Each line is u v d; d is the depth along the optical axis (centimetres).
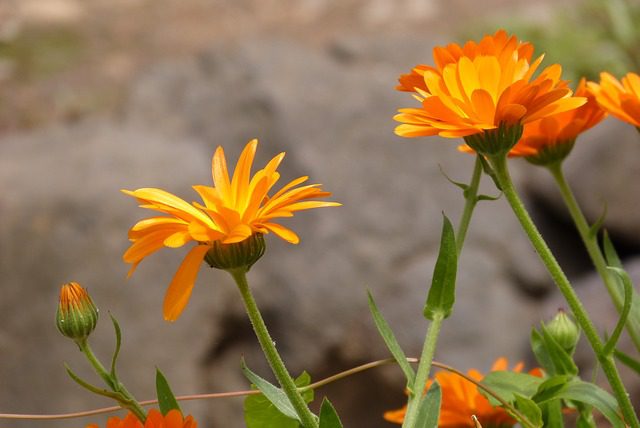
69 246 763
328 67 939
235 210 170
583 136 884
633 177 859
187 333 777
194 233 159
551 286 870
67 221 770
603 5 1043
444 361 816
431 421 176
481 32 1077
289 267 825
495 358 823
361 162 880
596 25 1048
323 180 863
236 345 810
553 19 1068
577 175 874
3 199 773
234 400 788
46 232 767
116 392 181
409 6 1190
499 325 834
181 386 766
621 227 862
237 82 925
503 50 178
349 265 830
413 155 891
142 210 783
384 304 822
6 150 839
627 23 1020
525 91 169
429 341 184
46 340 752
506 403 189
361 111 902
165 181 809
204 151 895
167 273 777
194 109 923
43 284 758
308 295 814
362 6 1197
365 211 856
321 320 812
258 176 172
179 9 1197
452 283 186
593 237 217
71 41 1116
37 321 753
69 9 1179
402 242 851
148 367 758
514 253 870
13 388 744
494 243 870
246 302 170
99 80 1041
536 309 863
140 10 1192
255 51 946
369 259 835
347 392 816
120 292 763
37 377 745
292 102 899
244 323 810
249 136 896
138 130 877
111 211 775
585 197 869
